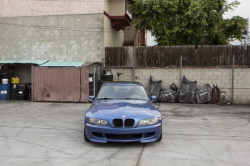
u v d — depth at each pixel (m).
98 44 15.48
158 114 5.90
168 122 8.64
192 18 15.87
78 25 15.69
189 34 16.47
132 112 5.69
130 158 4.95
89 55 15.57
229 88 14.08
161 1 16.33
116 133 5.42
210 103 13.84
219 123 8.50
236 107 12.59
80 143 5.98
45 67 13.87
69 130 7.34
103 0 15.47
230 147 5.74
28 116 9.66
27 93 14.84
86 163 4.67
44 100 13.91
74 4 15.73
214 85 14.17
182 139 6.40
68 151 5.38
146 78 14.77
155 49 14.71
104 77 14.33
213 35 16.88
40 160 4.83
